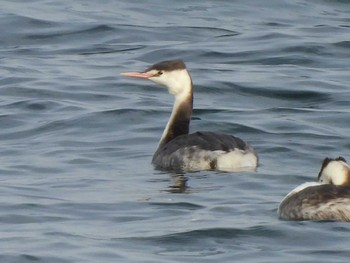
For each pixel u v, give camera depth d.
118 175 16.47
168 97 21.59
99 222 14.01
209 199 14.97
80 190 15.53
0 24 27.56
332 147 18.16
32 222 14.02
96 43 26.58
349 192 13.59
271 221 13.73
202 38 26.72
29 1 29.91
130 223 13.92
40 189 15.59
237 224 13.66
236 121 19.67
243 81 22.41
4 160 17.44
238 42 25.98
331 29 27.22
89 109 20.52
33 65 24.33
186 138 16.97
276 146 18.16
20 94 21.84
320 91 21.80
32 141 18.78
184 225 13.73
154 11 29.20
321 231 13.24
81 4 29.78
